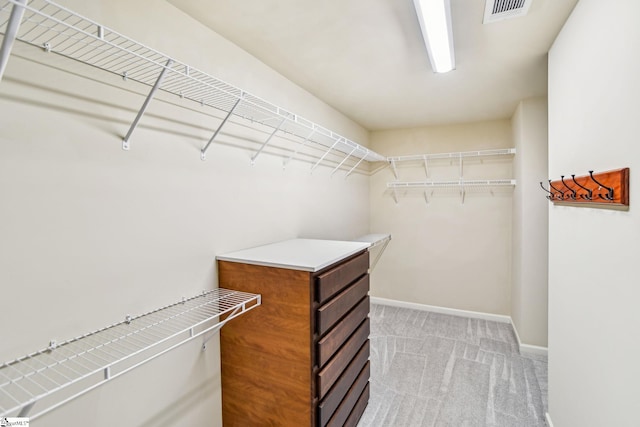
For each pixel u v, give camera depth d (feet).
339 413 5.51
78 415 3.56
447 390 7.47
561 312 5.54
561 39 5.45
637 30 3.24
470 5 4.74
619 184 3.48
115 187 3.95
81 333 3.61
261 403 5.20
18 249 3.11
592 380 4.30
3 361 3.02
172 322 4.53
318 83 7.93
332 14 5.02
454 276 12.30
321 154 9.23
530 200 9.26
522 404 6.94
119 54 3.85
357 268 6.19
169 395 4.62
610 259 3.81
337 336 5.40
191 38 5.02
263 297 5.09
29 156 3.19
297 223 8.02
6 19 2.98
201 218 5.19
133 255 4.16
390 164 13.12
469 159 11.86
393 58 6.57
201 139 5.18
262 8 4.83
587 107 4.43
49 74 3.34
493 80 7.79
